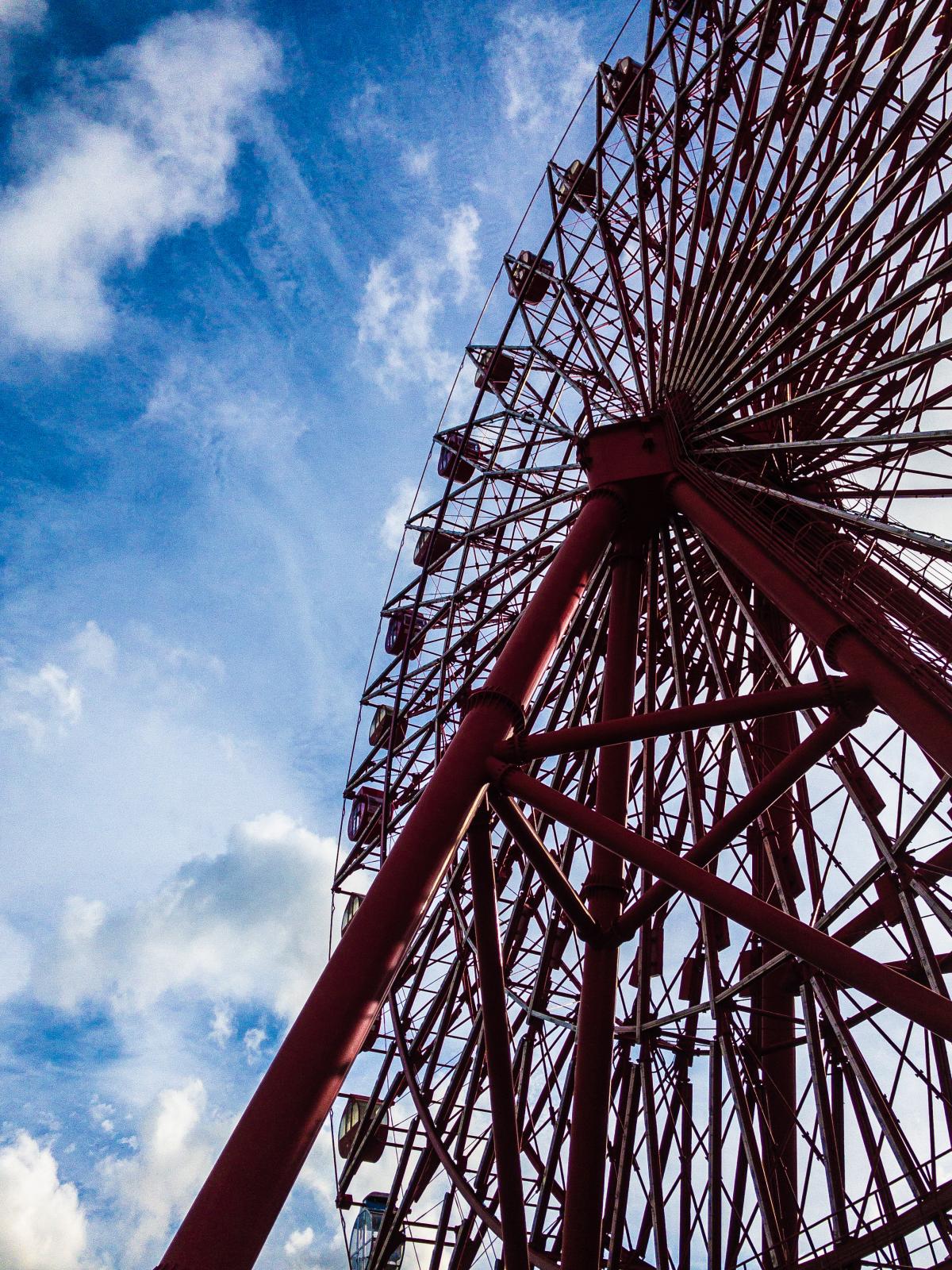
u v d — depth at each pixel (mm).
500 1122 12016
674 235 19734
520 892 18844
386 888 10211
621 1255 15000
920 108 12953
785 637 18578
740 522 14508
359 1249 23031
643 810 17172
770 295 15305
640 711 19984
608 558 17484
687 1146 15578
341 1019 9172
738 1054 14672
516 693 12570
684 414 17234
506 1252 11695
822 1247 12430
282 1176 8242
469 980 18906
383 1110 20188
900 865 13289
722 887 10352
